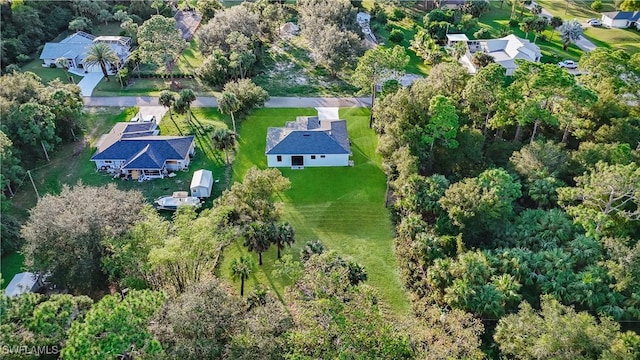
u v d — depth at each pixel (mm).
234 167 72062
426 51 103438
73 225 46938
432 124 63906
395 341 36000
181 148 71688
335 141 72562
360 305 38625
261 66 101500
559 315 39969
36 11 106438
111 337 31797
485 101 69500
